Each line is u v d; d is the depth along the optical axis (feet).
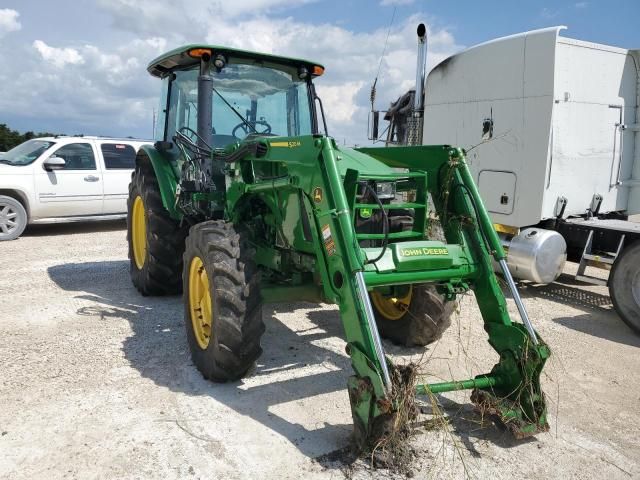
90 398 11.76
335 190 10.23
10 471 9.21
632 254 17.26
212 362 12.07
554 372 13.92
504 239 22.26
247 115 16.17
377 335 9.31
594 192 22.25
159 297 19.57
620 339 16.60
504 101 21.77
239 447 10.02
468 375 13.29
